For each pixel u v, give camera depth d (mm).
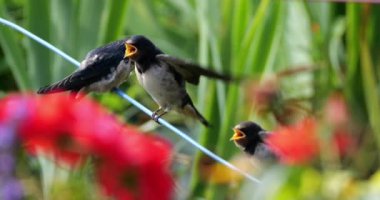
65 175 5672
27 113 5488
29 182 5391
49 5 13023
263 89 9820
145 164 5500
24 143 5473
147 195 5492
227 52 12617
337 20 13930
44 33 13055
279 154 6777
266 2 12547
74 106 5633
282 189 5109
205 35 12812
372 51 13031
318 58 13422
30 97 5699
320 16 13742
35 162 8094
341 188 5117
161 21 15109
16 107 5512
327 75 13070
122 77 11508
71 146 5523
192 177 10984
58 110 5566
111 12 12930
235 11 12734
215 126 12367
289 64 13383
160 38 14750
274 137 5988
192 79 11047
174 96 11180
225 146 11969
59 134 5516
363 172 6547
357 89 12523
